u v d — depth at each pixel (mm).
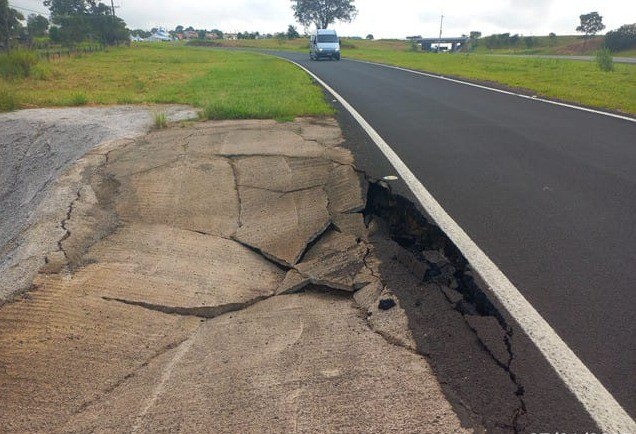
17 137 9938
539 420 2201
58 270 3812
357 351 2775
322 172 6020
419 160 6430
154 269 3900
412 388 2436
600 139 7508
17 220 6105
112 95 14477
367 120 9367
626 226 4234
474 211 4641
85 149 7973
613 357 2600
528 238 4035
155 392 2533
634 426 2164
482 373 2510
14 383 2621
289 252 4145
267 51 56562
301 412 2328
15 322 3158
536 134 7938
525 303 3113
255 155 6828
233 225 4789
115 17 58719
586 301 3117
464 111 10438
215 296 3543
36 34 63875
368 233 4453
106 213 4988
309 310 3311
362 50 58250
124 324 3162
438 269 3660
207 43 84062
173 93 14664
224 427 2268
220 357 2818
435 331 2896
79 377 2668
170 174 6125
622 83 15078
